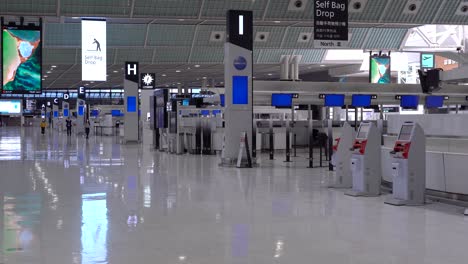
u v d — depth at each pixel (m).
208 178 12.59
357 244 5.88
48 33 32.56
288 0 23.81
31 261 5.19
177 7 23.17
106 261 5.19
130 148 26.25
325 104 23.78
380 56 33.00
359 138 9.83
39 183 11.48
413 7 24.64
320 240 6.07
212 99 26.16
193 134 21.95
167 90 23.52
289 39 32.91
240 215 7.66
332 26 16.23
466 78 10.52
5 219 7.34
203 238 6.18
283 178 12.61
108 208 8.26
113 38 32.34
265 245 5.83
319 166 15.89
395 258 5.29
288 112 31.64
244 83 16.00
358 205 8.59
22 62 20.34
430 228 6.76
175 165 16.25
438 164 8.93
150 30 32.44
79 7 22.38
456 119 8.93
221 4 23.44
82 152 22.78
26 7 21.80
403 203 8.55
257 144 22.12
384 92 24.55
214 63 35.88
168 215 7.66
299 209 8.19
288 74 36.03
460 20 25.67
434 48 34.66
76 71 43.22
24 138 40.19
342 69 41.09
